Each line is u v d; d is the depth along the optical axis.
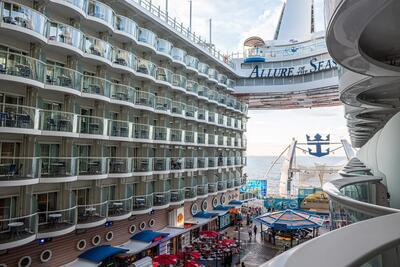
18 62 14.56
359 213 7.54
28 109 14.66
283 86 41.41
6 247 13.01
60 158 16.62
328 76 37.66
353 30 6.16
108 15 20.45
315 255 2.23
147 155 24.70
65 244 17.70
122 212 20.53
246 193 46.56
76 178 17.38
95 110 20.38
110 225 20.84
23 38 15.54
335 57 7.45
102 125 19.25
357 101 11.91
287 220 25.59
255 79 42.66
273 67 42.16
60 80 16.91
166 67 28.44
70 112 17.84
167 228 26.86
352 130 22.28
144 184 24.05
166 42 27.12
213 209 35.97
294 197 46.66
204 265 22.20
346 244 2.52
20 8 14.59
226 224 36.22
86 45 18.97
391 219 3.47
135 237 22.56
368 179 12.09
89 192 20.23
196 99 33.22
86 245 19.06
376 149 14.90
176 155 29.56
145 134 23.25
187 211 30.86
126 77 22.91
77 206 17.69
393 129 11.70
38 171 15.33
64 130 16.67
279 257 2.28
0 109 13.91
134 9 24.03
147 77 24.12
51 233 15.40
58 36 16.81
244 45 45.69
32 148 16.14
